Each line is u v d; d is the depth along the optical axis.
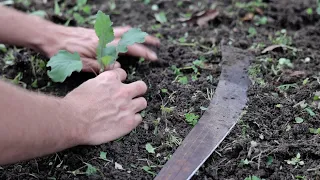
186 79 0.88
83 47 0.88
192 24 1.03
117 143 0.78
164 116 0.82
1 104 0.65
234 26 1.02
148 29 1.02
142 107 0.80
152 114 0.83
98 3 1.11
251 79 0.87
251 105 0.83
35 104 0.69
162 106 0.83
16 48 0.97
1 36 0.87
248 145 0.76
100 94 0.77
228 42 0.97
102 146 0.77
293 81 0.87
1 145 0.65
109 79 0.79
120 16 1.06
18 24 0.87
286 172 0.73
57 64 0.79
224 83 0.87
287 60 0.91
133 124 0.78
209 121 0.80
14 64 0.94
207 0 1.10
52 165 0.76
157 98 0.85
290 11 1.03
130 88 0.80
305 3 1.06
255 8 1.05
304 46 0.95
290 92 0.85
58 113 0.71
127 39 0.83
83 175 0.74
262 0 1.08
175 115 0.82
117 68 0.85
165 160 0.76
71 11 1.07
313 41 0.97
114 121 0.77
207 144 0.76
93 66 0.87
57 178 0.74
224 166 0.75
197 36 0.99
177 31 1.01
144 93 0.83
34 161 0.76
